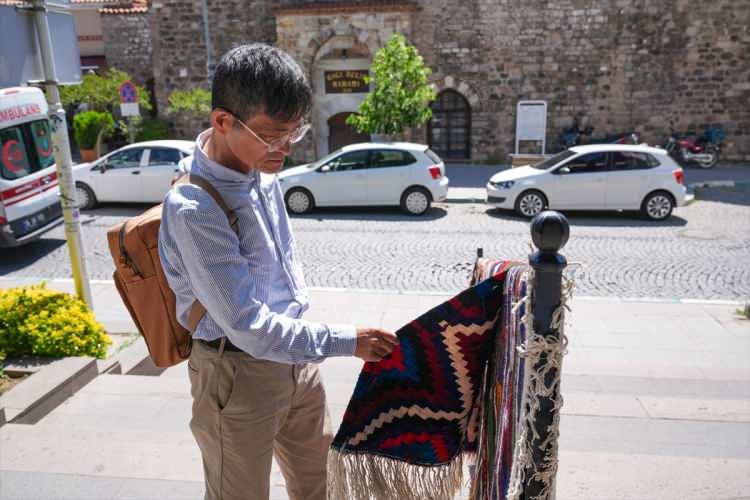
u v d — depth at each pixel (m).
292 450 2.20
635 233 11.77
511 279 1.75
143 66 23.98
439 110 20.75
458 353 1.91
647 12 19.25
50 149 10.62
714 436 3.65
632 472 2.95
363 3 19.06
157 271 1.95
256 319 1.71
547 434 1.57
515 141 20.38
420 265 9.62
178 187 1.75
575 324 7.06
